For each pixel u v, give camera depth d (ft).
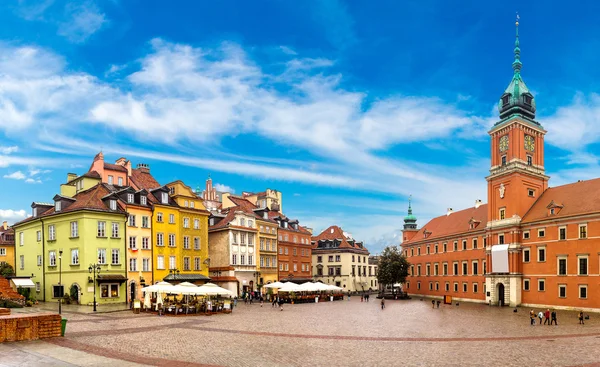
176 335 111.04
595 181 243.19
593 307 213.25
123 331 115.96
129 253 220.43
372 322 149.69
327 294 321.32
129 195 226.99
